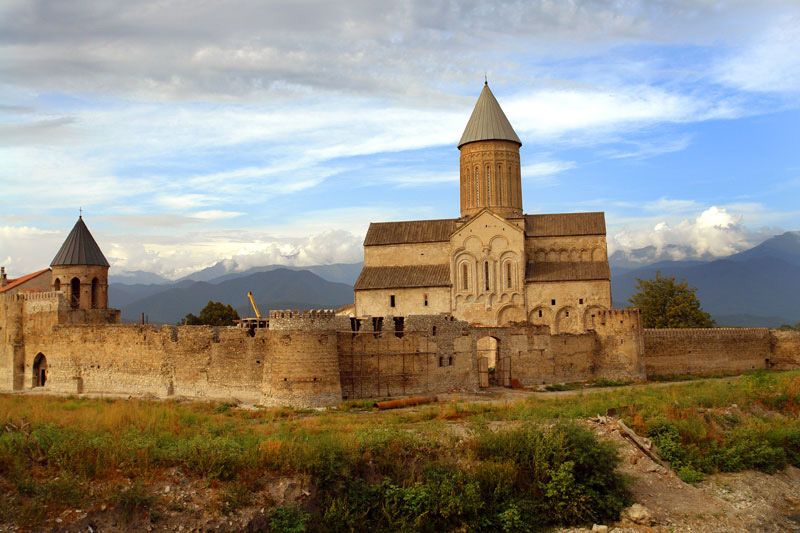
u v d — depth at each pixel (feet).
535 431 128.06
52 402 177.17
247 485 105.19
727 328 279.90
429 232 306.55
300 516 103.45
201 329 194.59
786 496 137.39
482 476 118.32
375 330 195.31
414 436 125.70
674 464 141.79
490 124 302.45
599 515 119.65
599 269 283.79
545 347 230.89
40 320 233.96
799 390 189.78
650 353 262.06
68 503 94.07
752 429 157.99
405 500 111.55
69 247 262.47
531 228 303.07
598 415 154.20
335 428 134.72
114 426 121.39
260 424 143.84
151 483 101.60
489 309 285.84
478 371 227.61
